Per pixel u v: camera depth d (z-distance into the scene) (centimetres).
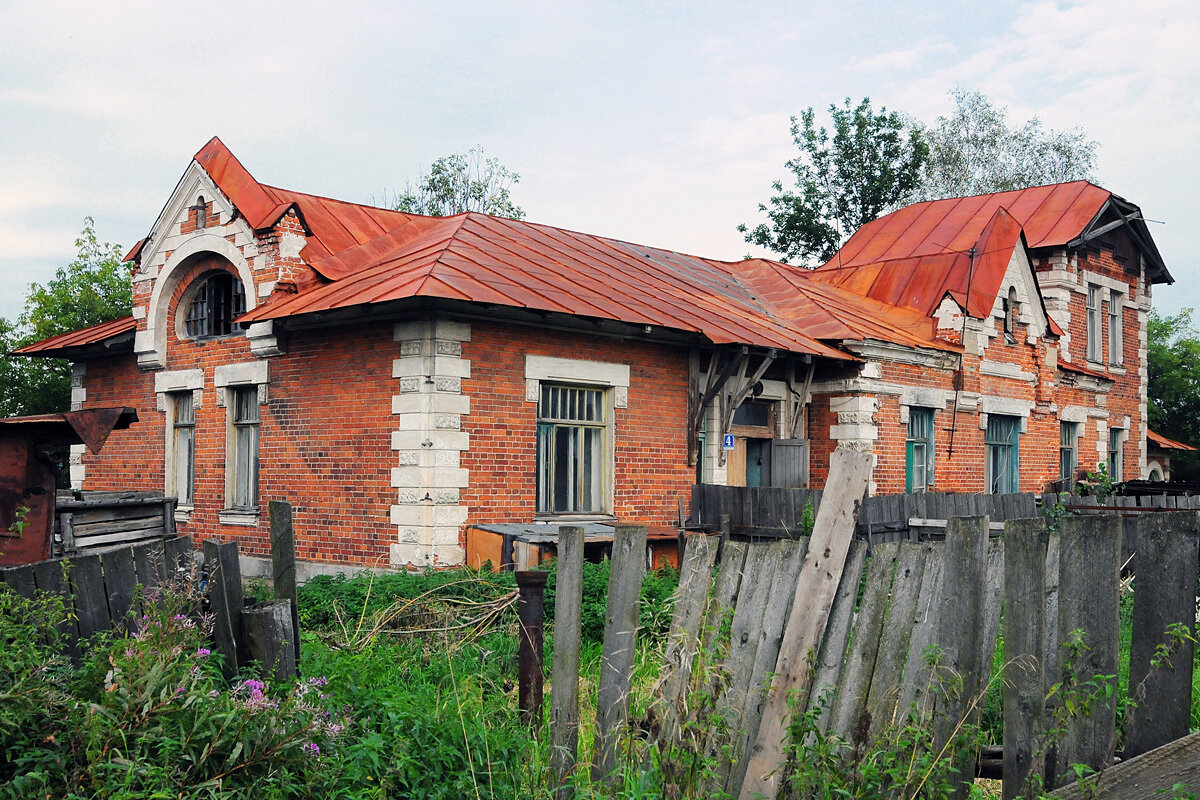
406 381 1346
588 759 518
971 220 2723
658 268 1975
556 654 510
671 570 1348
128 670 450
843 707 442
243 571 1580
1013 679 414
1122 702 514
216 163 1661
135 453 1850
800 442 1775
